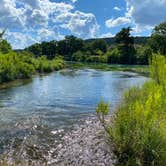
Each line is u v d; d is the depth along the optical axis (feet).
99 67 319.47
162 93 41.39
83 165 37.06
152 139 32.81
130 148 34.83
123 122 35.68
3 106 78.38
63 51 609.01
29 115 67.41
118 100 89.25
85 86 131.13
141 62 423.23
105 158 37.52
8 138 48.80
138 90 52.95
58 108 76.84
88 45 607.78
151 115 33.91
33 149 43.80
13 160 38.99
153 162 31.63
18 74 160.86
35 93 105.40
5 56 161.48
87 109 75.87
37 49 609.42
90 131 51.62
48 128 55.67
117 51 456.04
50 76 188.65
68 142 46.60
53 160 39.40
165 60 56.59
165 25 404.57
